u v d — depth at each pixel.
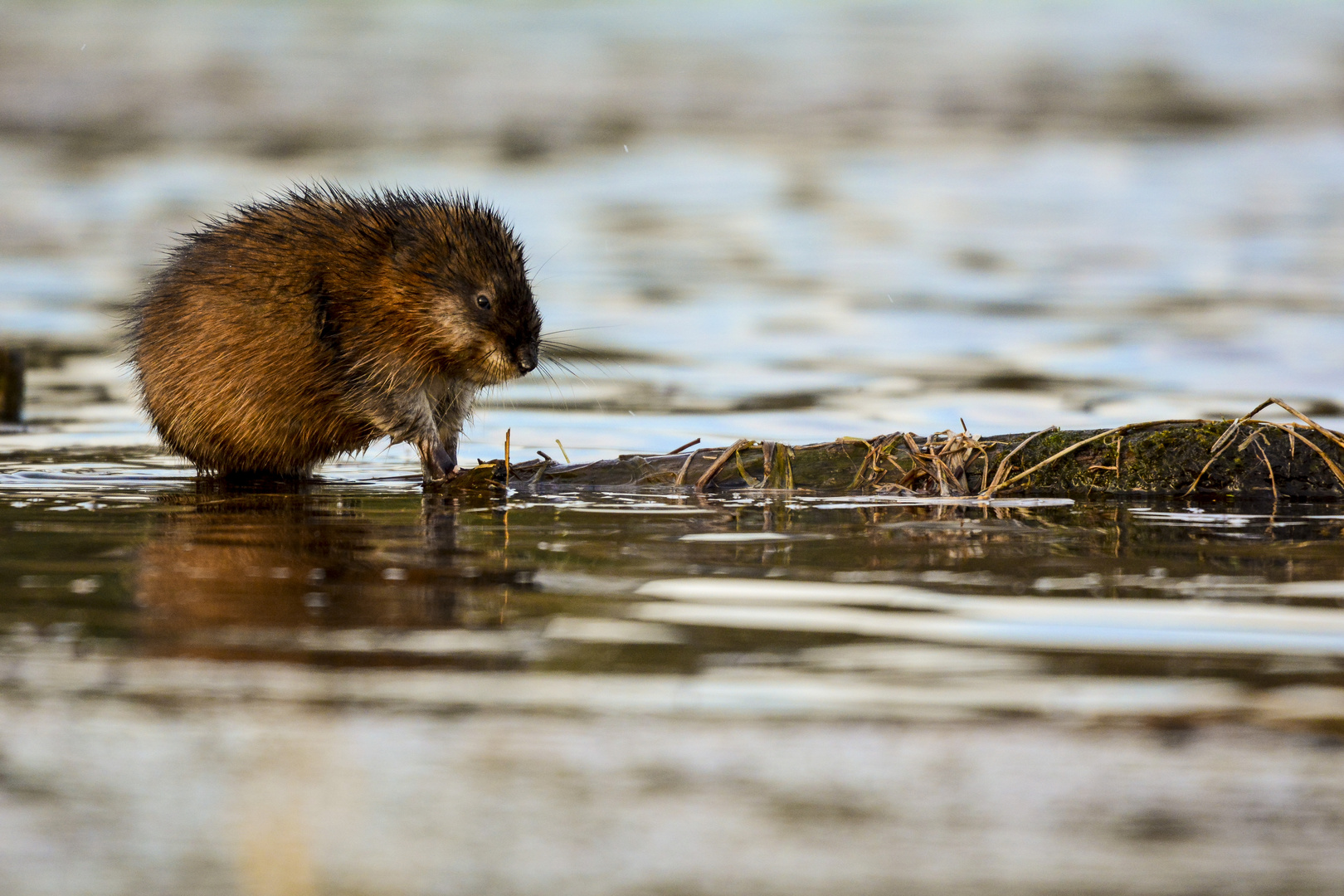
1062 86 108.88
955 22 144.50
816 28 139.25
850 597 16.61
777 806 10.80
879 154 82.62
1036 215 64.69
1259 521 22.06
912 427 30.77
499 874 9.86
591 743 11.90
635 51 125.06
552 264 54.28
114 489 25.36
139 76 111.00
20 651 14.16
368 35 133.62
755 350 40.50
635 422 32.25
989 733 12.12
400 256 26.44
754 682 13.33
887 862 10.02
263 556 19.06
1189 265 52.62
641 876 9.87
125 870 9.96
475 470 26.89
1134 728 12.21
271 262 26.47
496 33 135.25
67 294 49.69
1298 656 14.13
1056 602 16.33
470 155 81.56
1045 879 9.78
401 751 11.75
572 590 16.94
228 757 11.64
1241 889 9.64
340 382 26.69
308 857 9.99
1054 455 25.20
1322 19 145.00
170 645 14.38
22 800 10.94
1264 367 36.50
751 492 25.25
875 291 48.94
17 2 147.12
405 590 16.92
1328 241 56.94
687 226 62.28
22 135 89.31
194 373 26.47
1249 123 93.12
